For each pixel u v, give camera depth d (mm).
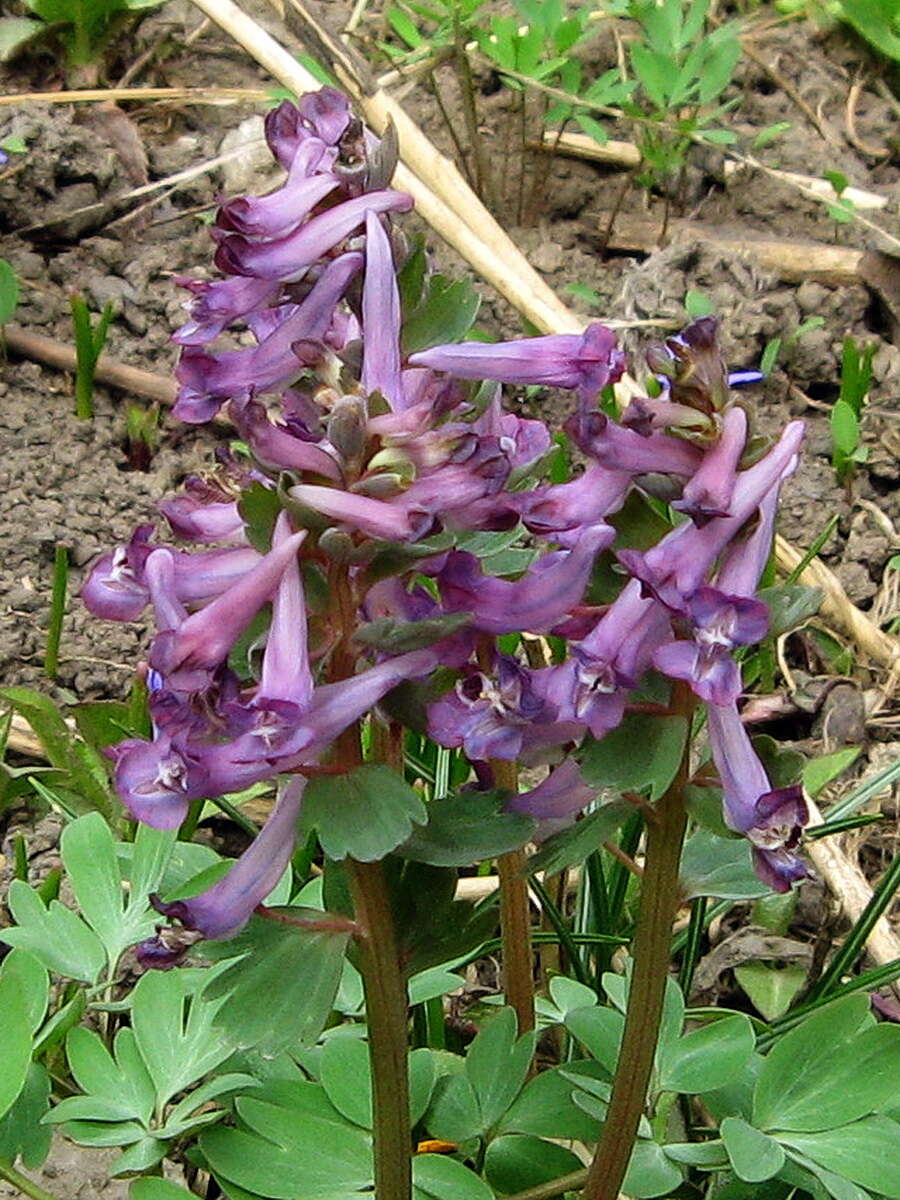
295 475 190
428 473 187
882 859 370
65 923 272
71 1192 276
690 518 191
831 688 399
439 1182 242
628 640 194
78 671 394
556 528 196
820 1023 242
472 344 196
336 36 450
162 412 459
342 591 196
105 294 479
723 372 191
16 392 462
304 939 210
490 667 195
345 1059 253
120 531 428
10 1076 227
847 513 451
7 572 414
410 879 216
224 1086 250
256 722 185
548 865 211
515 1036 256
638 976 222
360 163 195
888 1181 229
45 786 345
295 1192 237
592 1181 235
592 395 195
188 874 280
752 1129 232
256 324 213
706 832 234
